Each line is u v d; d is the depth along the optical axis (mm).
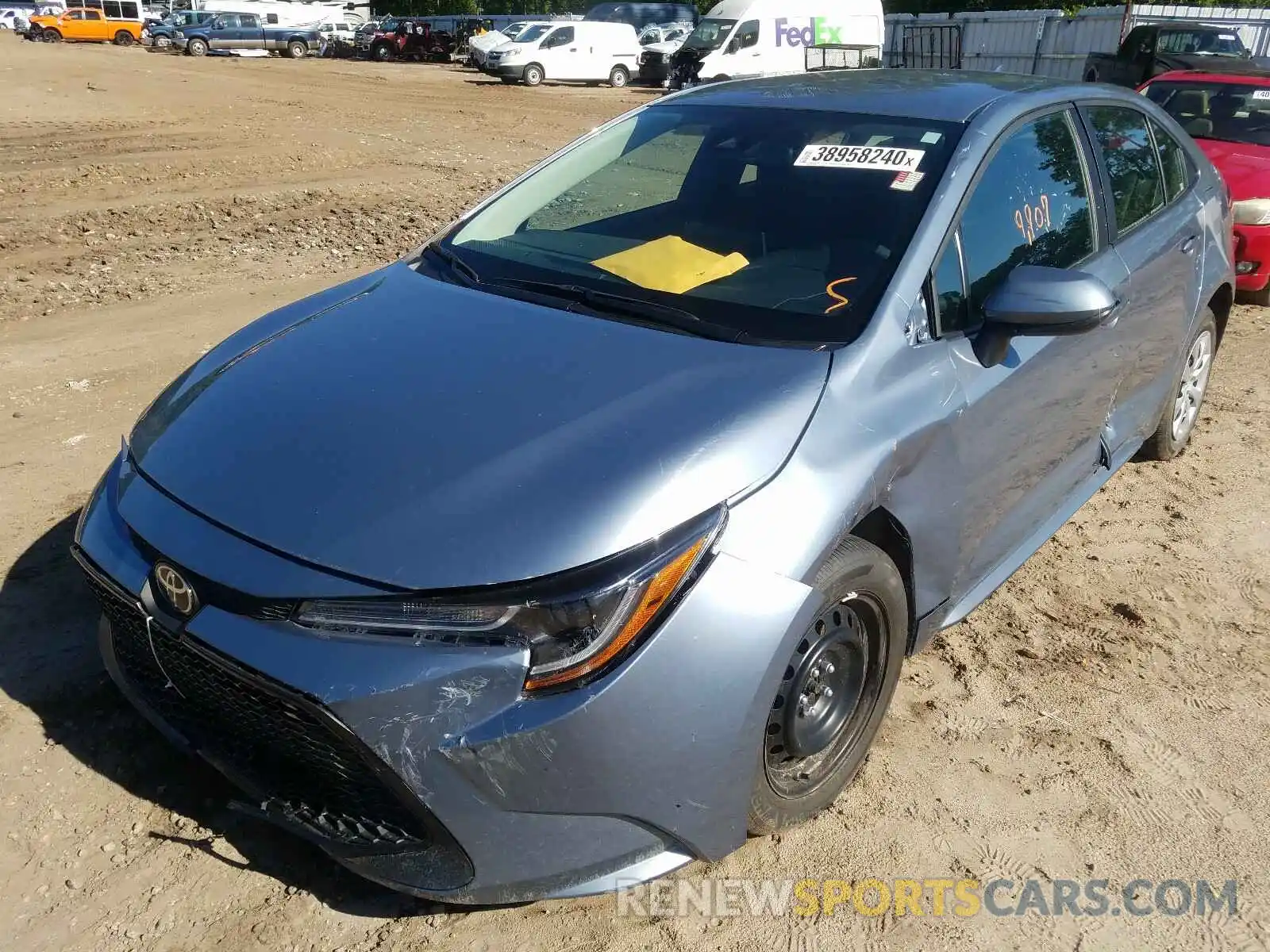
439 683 2021
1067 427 3486
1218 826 2766
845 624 2555
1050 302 2711
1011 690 3277
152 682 2568
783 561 2238
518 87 26469
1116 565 4055
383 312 2973
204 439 2492
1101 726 3123
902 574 2766
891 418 2561
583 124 18234
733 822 2287
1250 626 3684
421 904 2406
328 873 2480
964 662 3412
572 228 3357
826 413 2445
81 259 7883
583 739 2041
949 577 2926
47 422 4902
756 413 2373
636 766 2096
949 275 2896
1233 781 2924
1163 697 3268
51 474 4363
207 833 2580
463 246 3422
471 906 2410
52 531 3895
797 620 2232
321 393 2545
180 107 17953
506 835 2104
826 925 2418
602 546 2080
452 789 2057
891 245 2863
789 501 2289
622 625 2070
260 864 2500
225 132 14758
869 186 3064
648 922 2402
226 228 8953
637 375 2496
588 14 32562
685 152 3502
